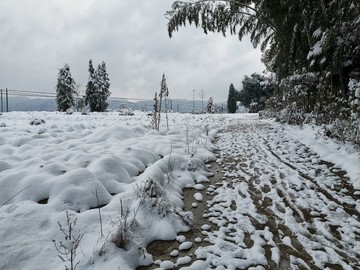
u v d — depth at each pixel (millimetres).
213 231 3326
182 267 2652
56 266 2457
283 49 11352
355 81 5723
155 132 8648
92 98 39781
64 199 3523
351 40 6887
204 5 12094
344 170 5348
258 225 3424
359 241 3025
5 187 3812
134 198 3664
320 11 8398
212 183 4977
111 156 4684
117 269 2441
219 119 16297
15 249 2570
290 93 10609
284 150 7102
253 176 5250
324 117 8391
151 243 3074
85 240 2822
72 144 6645
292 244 3008
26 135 7609
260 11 11789
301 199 4121
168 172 4895
